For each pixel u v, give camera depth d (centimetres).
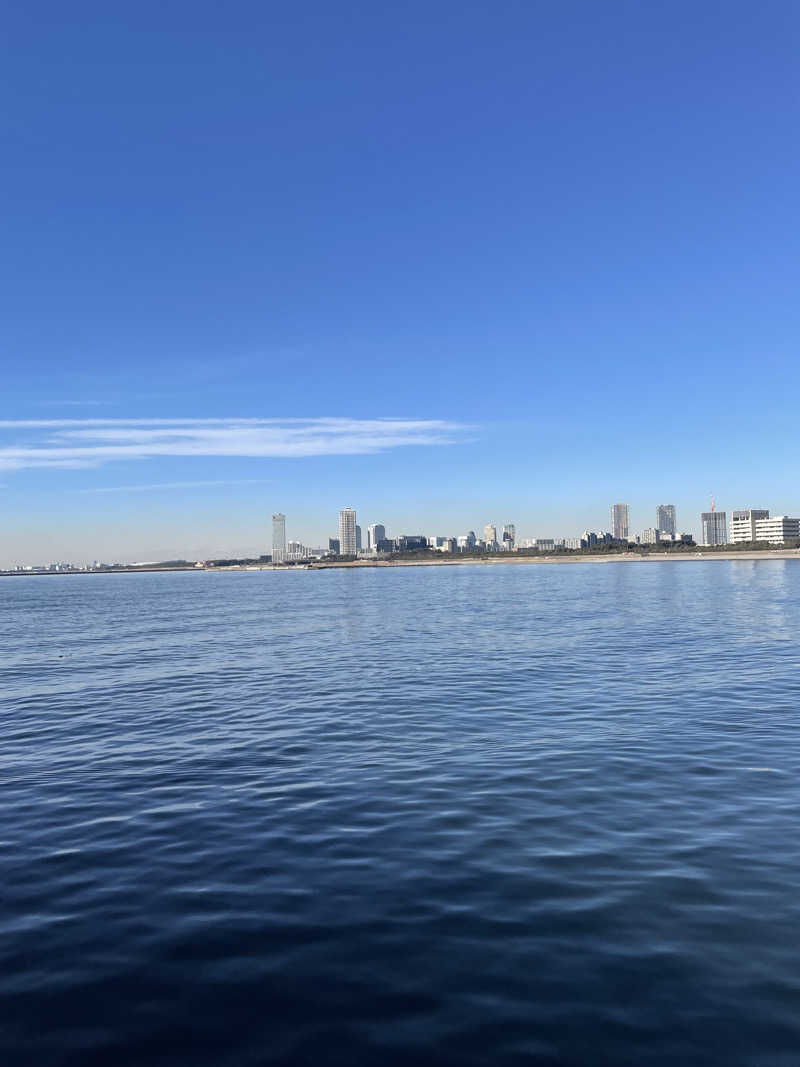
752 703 2381
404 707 2453
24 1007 777
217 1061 685
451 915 956
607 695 2573
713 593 8794
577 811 1358
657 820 1297
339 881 1076
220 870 1130
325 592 12694
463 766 1702
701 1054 672
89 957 876
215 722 2314
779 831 1229
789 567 18712
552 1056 676
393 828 1295
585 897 995
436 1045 698
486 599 8725
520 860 1133
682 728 2038
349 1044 703
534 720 2194
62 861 1184
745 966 812
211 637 5184
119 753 1952
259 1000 779
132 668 3684
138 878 1108
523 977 805
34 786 1648
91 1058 693
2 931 945
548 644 4147
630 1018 727
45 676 3494
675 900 977
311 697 2698
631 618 5669
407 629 5297
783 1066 654
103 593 15675
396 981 806
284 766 1755
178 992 797
